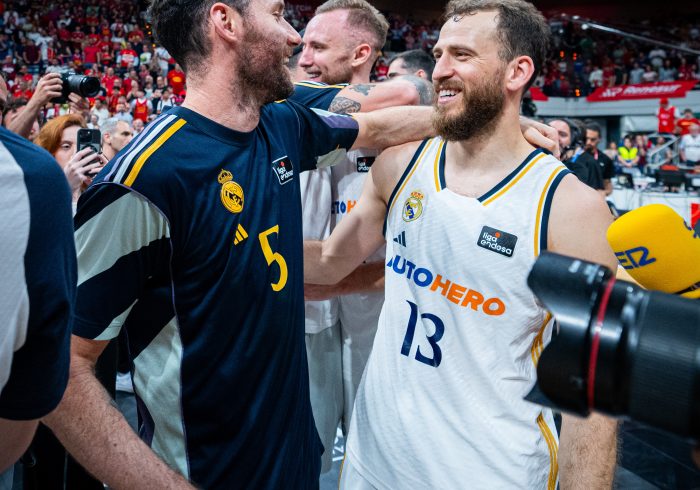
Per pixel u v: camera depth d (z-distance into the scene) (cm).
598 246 127
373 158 211
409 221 148
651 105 1477
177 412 126
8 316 73
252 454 129
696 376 50
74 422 107
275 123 141
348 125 158
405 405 144
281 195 135
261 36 123
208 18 120
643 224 102
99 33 1562
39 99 289
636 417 54
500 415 135
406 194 150
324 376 232
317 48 217
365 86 189
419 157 151
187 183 117
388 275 154
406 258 149
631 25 1848
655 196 778
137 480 105
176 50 125
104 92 1100
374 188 163
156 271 120
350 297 229
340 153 159
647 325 54
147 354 127
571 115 1590
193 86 125
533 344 137
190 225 118
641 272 108
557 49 1709
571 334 57
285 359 132
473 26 135
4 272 72
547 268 63
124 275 115
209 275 121
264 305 127
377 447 149
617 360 54
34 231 74
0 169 72
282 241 133
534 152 139
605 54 1767
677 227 102
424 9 2100
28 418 83
